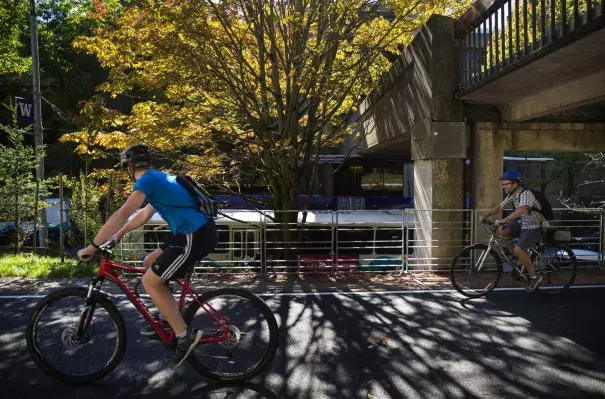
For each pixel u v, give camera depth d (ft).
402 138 41.29
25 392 12.71
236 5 29.63
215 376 13.38
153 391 12.85
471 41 29.63
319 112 34.63
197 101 34.17
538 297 22.74
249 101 33.91
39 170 52.49
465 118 30.40
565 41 18.06
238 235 42.29
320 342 16.53
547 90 26.37
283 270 31.78
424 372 14.11
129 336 16.83
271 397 12.57
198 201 12.73
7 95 87.40
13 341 16.22
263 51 31.50
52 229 64.44
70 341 13.14
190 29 28.78
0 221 45.73
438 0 31.78
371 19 33.60
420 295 23.22
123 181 34.78
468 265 24.85
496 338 16.99
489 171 31.01
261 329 13.78
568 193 55.83
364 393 12.80
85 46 31.60
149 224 39.88
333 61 33.09
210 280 27.32
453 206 30.63
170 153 35.35
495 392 12.87
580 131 31.71
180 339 12.66
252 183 39.40
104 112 33.09
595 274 28.19
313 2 30.22
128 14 30.99
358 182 93.61
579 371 14.20
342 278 27.86
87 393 12.69
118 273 13.93
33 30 53.83
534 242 22.41
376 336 17.16
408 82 35.47
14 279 26.32
